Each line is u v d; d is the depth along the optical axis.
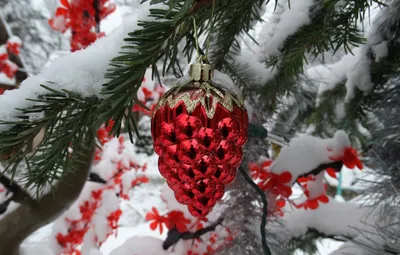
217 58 0.37
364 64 0.44
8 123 0.22
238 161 0.23
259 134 0.29
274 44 0.39
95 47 0.26
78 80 0.24
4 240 0.45
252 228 0.45
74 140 0.25
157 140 0.22
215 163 0.22
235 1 0.28
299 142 0.48
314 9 0.37
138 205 1.84
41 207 0.45
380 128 0.46
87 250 0.60
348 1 0.29
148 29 0.23
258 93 0.42
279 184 0.45
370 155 0.45
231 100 0.22
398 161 0.42
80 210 0.61
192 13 0.24
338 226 0.52
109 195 0.62
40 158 0.24
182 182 0.22
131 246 0.49
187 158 0.21
